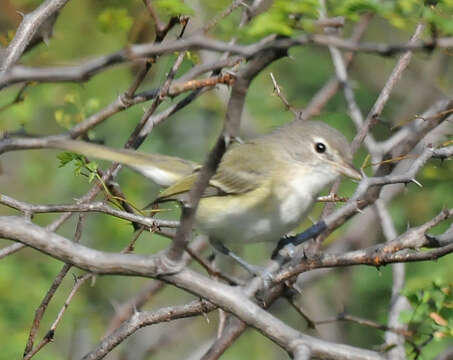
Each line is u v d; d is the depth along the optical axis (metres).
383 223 12.04
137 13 12.12
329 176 11.06
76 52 14.33
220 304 6.93
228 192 10.80
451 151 9.25
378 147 12.12
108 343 8.78
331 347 6.95
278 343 6.94
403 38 16.81
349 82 13.33
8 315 14.74
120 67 14.49
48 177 17.05
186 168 10.82
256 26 6.12
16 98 11.60
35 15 9.73
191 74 9.70
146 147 17.44
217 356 10.58
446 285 9.48
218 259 17.05
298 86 18.41
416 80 17.05
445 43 5.47
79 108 11.80
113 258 6.78
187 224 6.53
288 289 10.28
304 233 9.88
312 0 6.21
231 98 5.77
